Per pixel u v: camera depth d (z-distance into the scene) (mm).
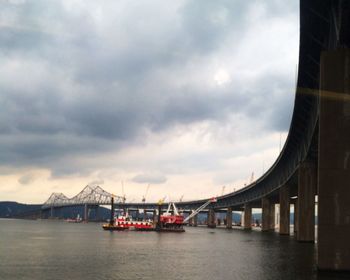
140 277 53938
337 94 47625
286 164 135125
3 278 54094
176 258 79000
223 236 173250
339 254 46312
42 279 53219
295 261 69562
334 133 47375
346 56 47688
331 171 47094
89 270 61281
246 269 60156
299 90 73188
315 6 50094
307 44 58125
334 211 46719
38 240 142625
